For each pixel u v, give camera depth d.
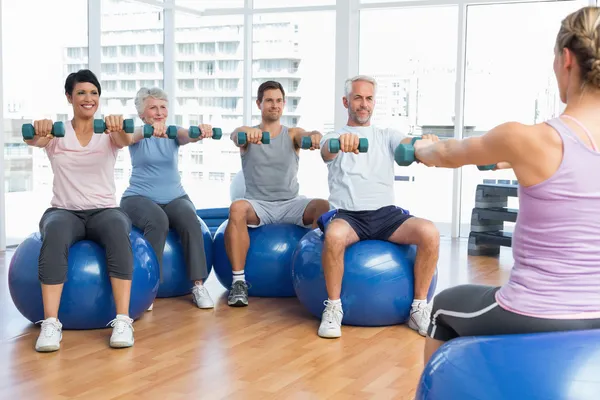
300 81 6.88
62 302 3.05
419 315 3.19
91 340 3.05
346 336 3.15
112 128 3.06
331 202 3.38
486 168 1.93
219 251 3.91
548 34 6.01
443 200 6.45
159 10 6.83
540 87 6.08
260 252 3.79
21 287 3.12
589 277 1.47
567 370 1.44
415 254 3.28
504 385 1.46
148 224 3.63
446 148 1.67
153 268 3.27
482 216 5.51
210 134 3.68
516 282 1.56
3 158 5.34
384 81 6.58
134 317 3.26
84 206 3.14
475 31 6.22
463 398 1.50
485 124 6.29
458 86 6.25
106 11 6.23
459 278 4.55
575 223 1.46
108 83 6.28
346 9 6.52
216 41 7.04
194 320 3.42
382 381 2.58
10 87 5.46
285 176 3.91
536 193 1.48
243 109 7.06
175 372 2.66
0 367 2.70
